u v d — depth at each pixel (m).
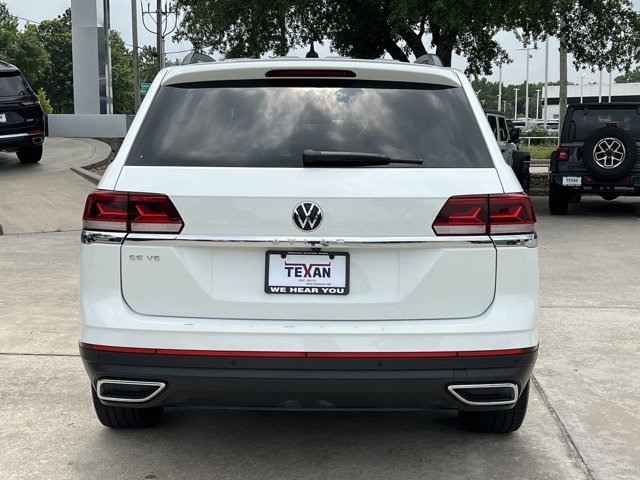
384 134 3.18
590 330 5.83
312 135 3.17
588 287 7.43
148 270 3.04
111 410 3.70
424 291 3.03
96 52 23.86
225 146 3.14
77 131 21.48
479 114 3.29
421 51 18.28
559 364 5.00
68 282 7.48
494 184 3.09
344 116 3.23
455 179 3.06
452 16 13.45
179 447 3.69
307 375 2.96
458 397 3.03
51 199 13.15
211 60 3.85
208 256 3.04
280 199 2.99
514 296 3.07
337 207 2.99
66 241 10.41
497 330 3.01
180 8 18.73
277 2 17.20
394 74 3.33
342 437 3.83
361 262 3.03
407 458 3.58
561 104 24.89
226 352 2.97
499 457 3.59
